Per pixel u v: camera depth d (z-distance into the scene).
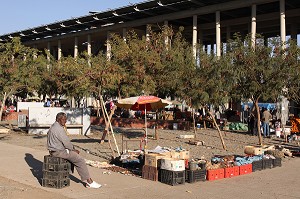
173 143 18.36
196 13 44.03
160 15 47.28
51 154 8.40
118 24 51.88
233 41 18.50
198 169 9.66
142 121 27.95
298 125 21.06
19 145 16.23
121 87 18.39
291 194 8.38
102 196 7.75
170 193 8.17
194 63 18.58
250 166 11.14
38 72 28.39
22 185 8.58
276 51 17.48
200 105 18.22
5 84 21.97
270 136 22.78
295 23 46.62
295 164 12.98
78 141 18.39
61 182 8.32
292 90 18.36
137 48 18.89
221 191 8.53
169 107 36.69
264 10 43.53
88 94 23.23
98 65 16.33
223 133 24.20
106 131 17.38
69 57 24.28
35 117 21.47
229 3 41.16
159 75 19.55
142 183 9.05
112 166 11.38
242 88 18.12
